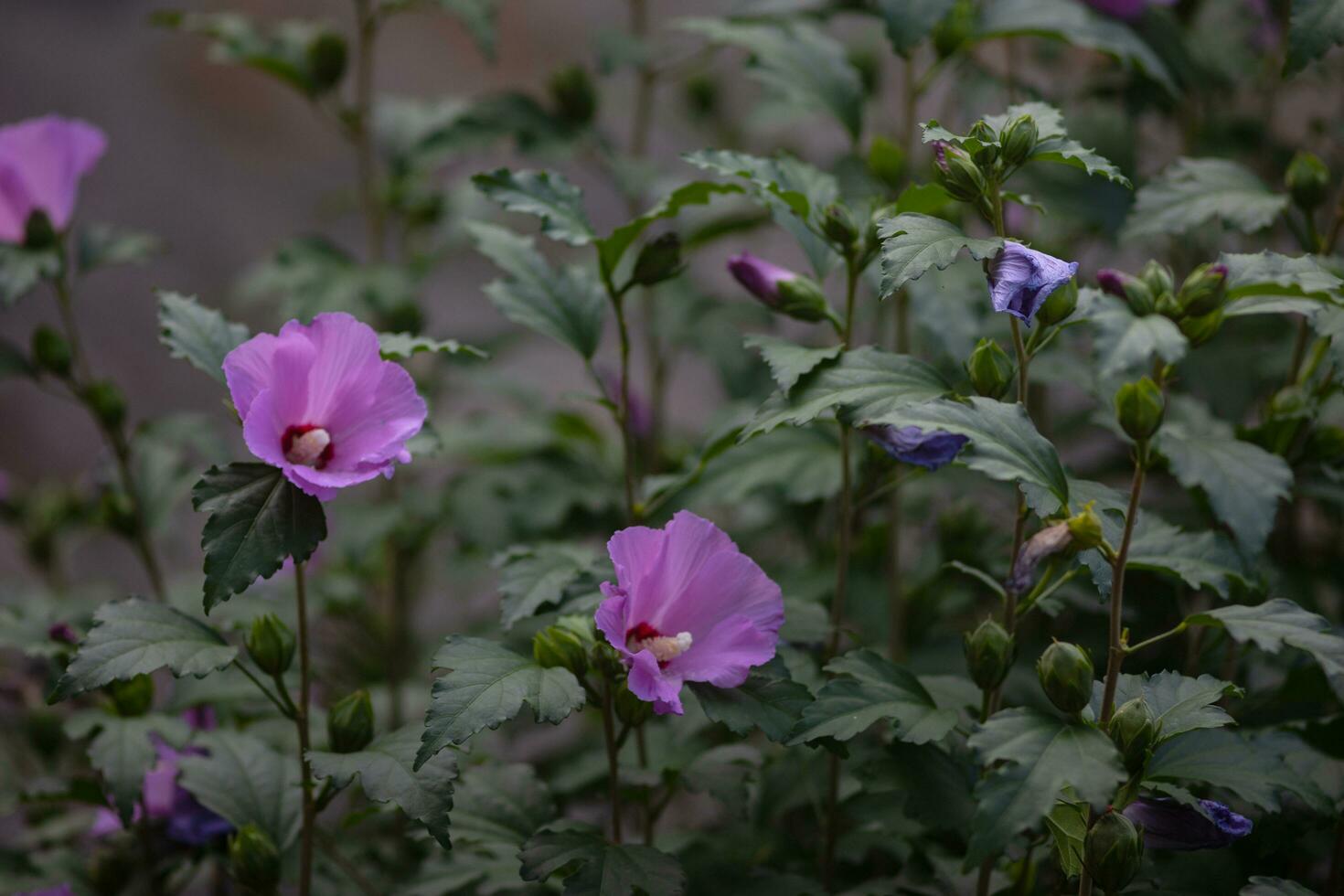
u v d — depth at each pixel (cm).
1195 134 236
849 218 197
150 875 207
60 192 218
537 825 201
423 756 187
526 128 239
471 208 246
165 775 206
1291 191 208
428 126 252
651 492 206
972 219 234
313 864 211
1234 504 198
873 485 207
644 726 212
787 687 192
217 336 198
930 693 194
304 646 195
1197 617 186
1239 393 223
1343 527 226
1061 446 232
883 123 257
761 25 228
